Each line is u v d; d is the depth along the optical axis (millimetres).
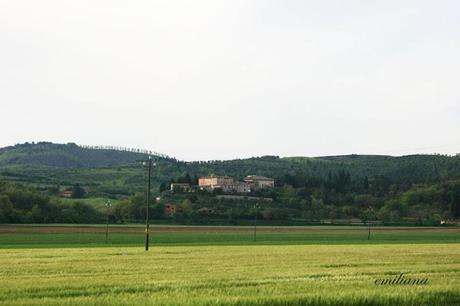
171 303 22891
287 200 197625
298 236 113938
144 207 156875
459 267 40188
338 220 170375
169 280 31328
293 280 31609
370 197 194125
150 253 57031
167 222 152625
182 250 63656
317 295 24922
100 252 58500
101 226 132750
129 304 22766
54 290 27094
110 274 34969
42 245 81125
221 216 162250
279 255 54000
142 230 123562
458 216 169875
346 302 24328
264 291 26672
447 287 28031
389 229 143125
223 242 92500
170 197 189875
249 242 92750
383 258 49594
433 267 40219
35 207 143250
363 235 119250
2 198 138875
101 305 22719
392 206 176875
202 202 184500
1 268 38719
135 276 33656
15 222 138750
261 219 163750
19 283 29516
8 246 77938
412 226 155000
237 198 196000
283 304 23656
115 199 196125
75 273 35531
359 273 35875
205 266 41156
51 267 39562
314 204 190125
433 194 179250
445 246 73875
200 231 125375
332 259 48438
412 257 50875
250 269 38719
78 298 24438
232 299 23719
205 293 26078
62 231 115750
